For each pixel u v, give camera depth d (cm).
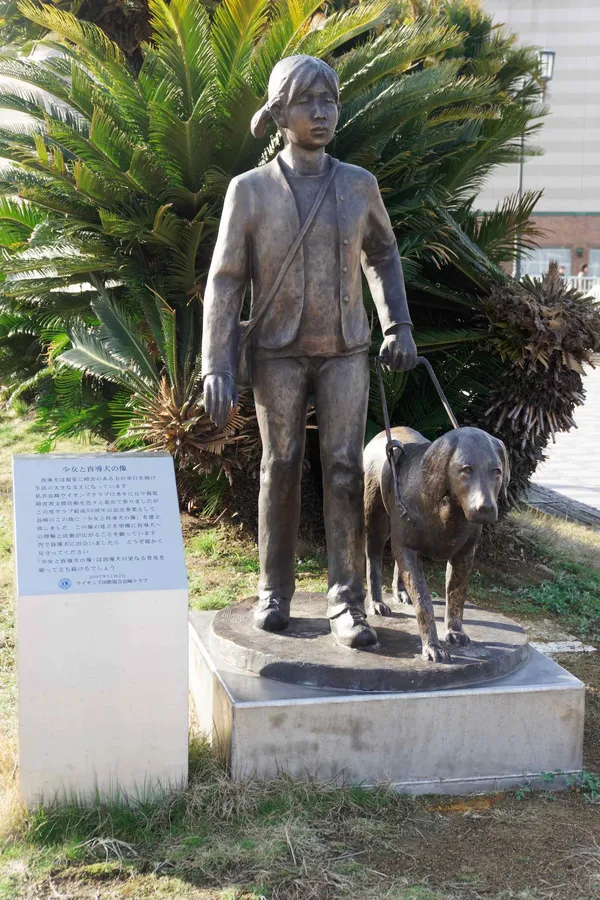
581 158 3981
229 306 436
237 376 448
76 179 713
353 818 382
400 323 457
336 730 401
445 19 1086
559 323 723
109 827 367
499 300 734
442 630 460
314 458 809
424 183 795
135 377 757
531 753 418
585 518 997
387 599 521
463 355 800
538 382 743
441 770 410
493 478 394
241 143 726
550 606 695
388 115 742
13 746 423
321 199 431
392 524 444
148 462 416
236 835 367
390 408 793
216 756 417
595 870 356
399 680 407
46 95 977
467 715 409
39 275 792
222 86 736
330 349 440
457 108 775
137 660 378
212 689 432
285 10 732
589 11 3875
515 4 3875
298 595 519
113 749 379
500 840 376
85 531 388
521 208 862
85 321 866
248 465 767
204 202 744
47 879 340
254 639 447
